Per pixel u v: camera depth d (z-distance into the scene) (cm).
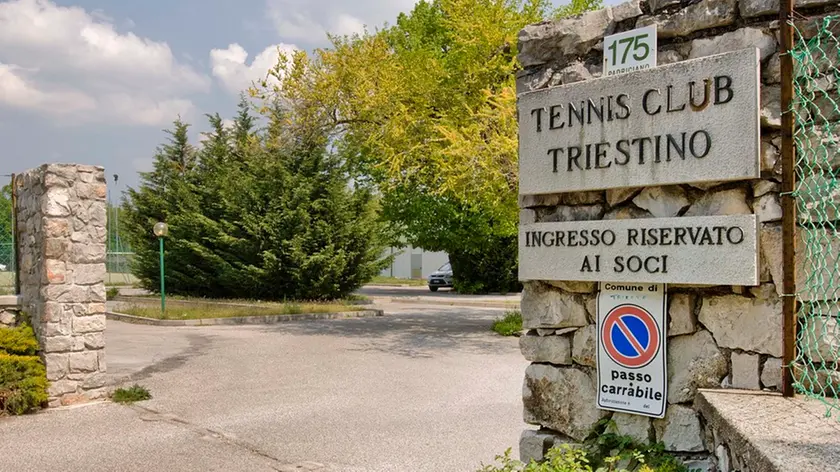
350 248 2403
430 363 1100
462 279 3128
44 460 608
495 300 2542
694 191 362
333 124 1656
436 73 1442
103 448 643
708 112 348
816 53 329
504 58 1377
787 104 325
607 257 383
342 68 1545
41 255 838
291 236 2322
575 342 414
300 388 909
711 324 358
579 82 398
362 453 612
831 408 295
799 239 328
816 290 321
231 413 774
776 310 336
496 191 1254
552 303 421
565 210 413
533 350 433
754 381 344
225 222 2394
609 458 343
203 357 1174
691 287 364
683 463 356
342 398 845
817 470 214
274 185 2361
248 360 1140
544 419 427
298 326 1656
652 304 375
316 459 597
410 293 3145
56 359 826
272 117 2341
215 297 2609
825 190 320
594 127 391
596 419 402
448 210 2058
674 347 369
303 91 1602
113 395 854
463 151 1209
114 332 1555
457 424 712
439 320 1794
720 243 342
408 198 2017
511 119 1201
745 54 337
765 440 249
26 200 895
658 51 384
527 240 419
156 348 1288
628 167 377
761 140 340
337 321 1781
